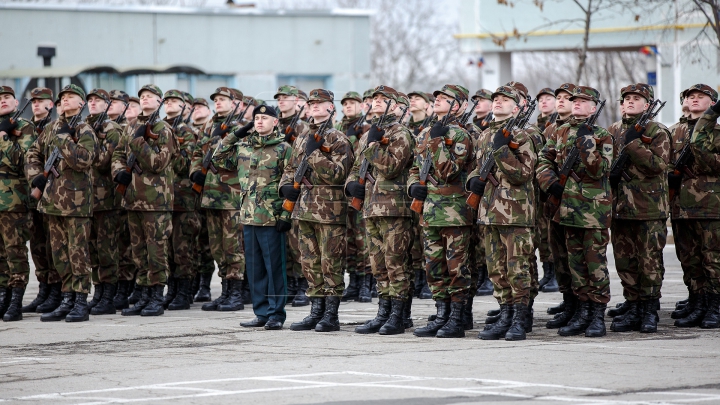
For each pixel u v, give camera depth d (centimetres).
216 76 6241
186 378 1366
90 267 2122
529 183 1675
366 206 1778
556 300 2266
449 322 1723
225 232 2198
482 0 5169
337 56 6581
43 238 2222
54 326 1967
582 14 4931
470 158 1712
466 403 1161
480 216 1678
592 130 1691
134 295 2267
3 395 1288
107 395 1263
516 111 1680
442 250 1736
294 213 1817
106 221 2178
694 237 1862
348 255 2364
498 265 1692
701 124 1789
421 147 1731
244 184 1877
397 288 1770
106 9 5984
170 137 2108
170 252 2286
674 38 4634
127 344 1712
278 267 1862
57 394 1284
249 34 6347
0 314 2105
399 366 1420
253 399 1211
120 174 2103
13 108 2156
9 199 2067
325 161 1769
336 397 1209
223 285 2255
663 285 2508
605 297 1714
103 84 5138
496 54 5234
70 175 2033
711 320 1811
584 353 1514
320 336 1759
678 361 1436
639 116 1769
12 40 5797
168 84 5569
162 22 6119
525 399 1181
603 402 1159
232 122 2175
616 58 7669
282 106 2089
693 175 1834
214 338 1759
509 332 1669
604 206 1694
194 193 2252
